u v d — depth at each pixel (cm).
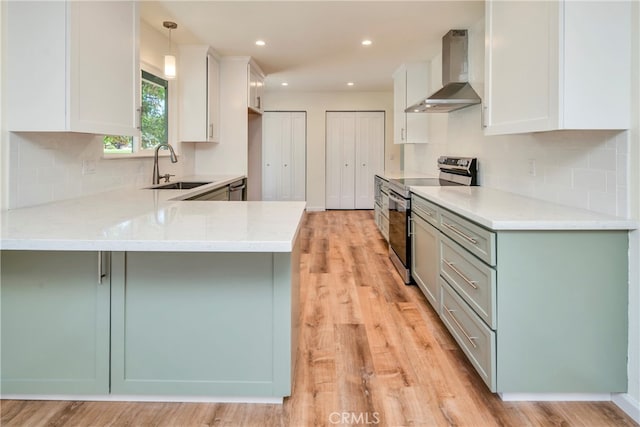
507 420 173
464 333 217
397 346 243
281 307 173
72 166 255
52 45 192
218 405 181
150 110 384
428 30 393
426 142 536
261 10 339
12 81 195
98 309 173
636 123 170
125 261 171
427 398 190
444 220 251
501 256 176
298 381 203
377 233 600
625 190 177
